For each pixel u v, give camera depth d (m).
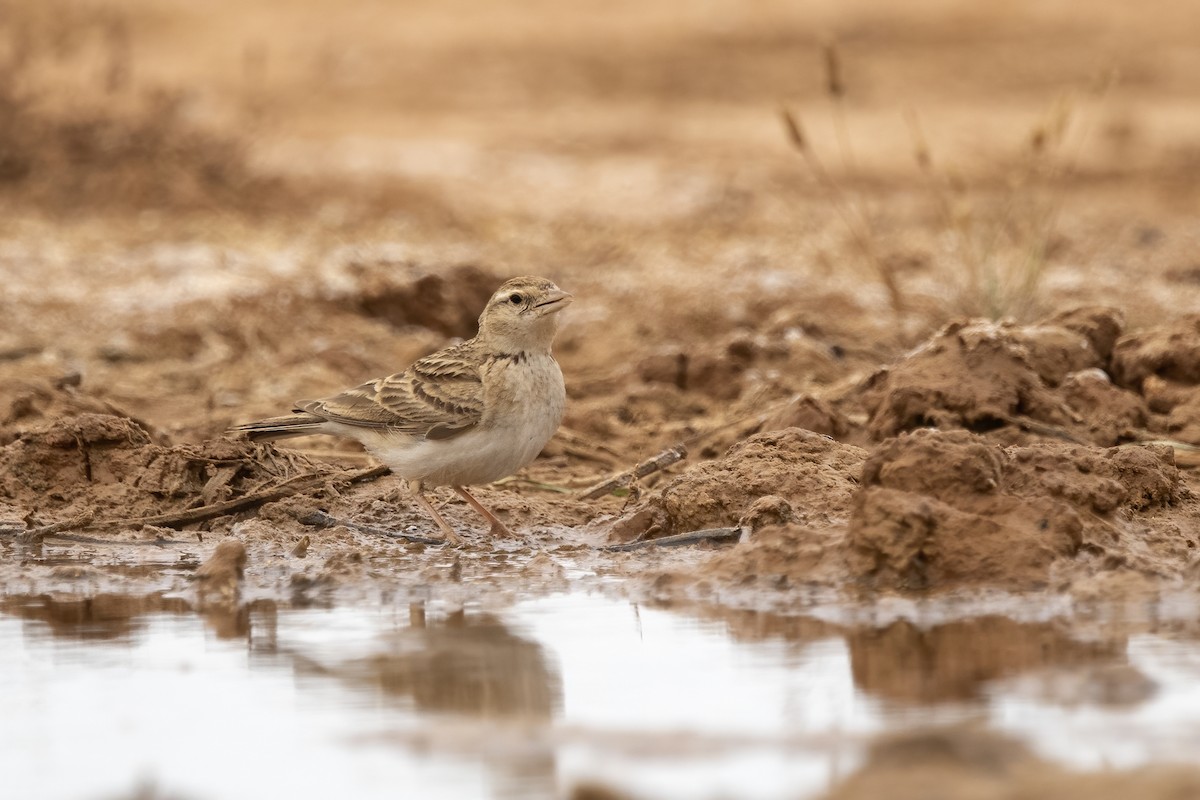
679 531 12.15
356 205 28.47
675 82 45.31
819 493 11.91
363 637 9.65
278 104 38.56
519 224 27.44
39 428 13.76
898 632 9.38
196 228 25.70
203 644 9.57
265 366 18.45
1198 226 27.47
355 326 20.12
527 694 8.31
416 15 53.78
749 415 15.45
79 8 37.22
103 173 27.72
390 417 11.91
